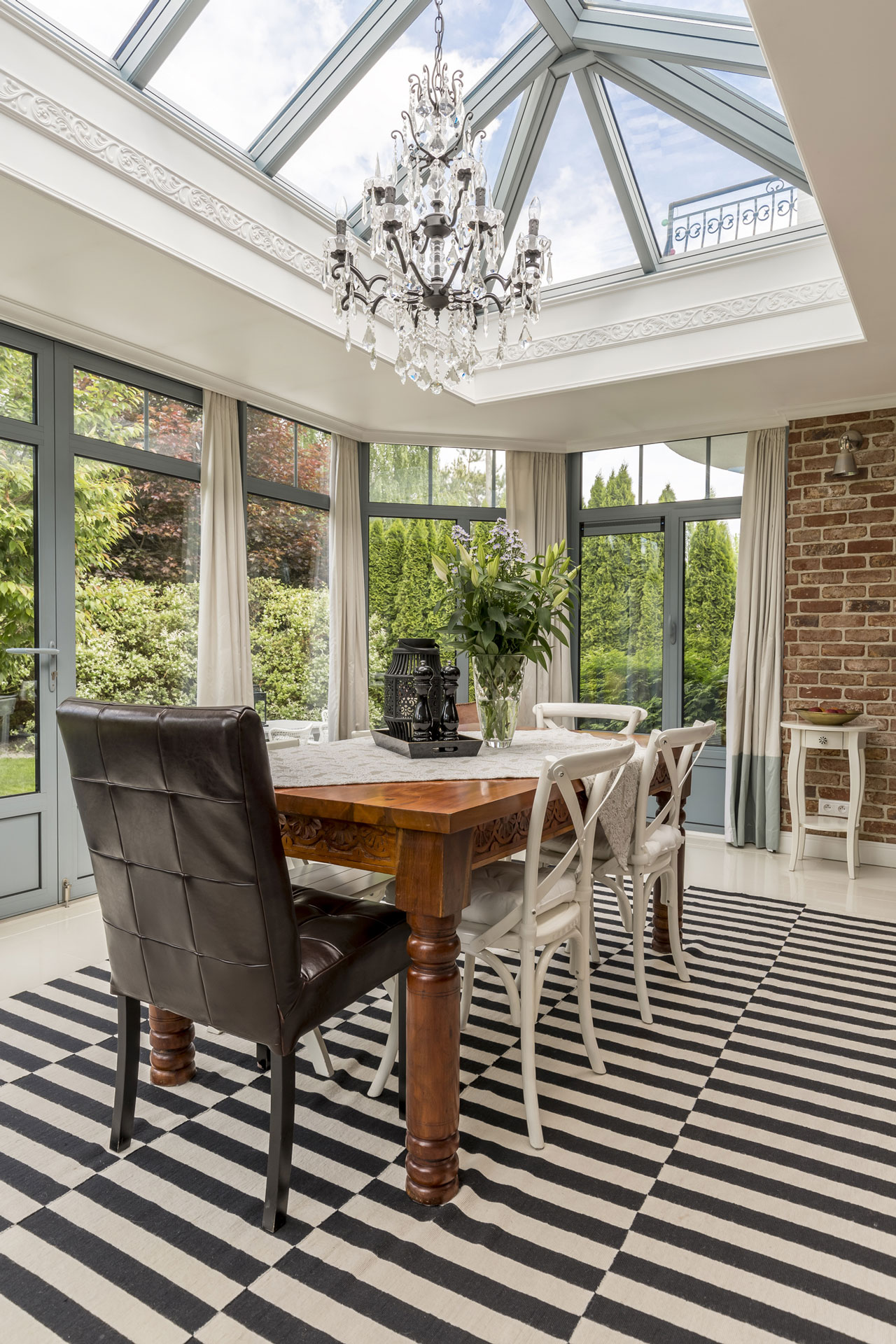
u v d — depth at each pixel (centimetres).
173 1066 217
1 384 354
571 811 204
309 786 192
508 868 236
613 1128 200
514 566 260
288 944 153
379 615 585
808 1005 274
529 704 581
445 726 246
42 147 261
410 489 588
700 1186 177
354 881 336
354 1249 156
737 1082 223
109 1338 135
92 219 279
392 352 432
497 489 603
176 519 439
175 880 158
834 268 386
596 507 595
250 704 470
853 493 487
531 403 490
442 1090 168
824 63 206
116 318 365
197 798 148
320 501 540
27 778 365
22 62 253
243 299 346
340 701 549
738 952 326
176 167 307
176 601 439
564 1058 236
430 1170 169
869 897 406
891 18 191
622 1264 153
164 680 432
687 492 559
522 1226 163
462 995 253
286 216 361
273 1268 151
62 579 377
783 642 510
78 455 386
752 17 193
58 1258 153
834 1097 215
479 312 269
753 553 518
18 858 361
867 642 482
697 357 422
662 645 570
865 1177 181
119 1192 172
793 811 462
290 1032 157
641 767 262
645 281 433
